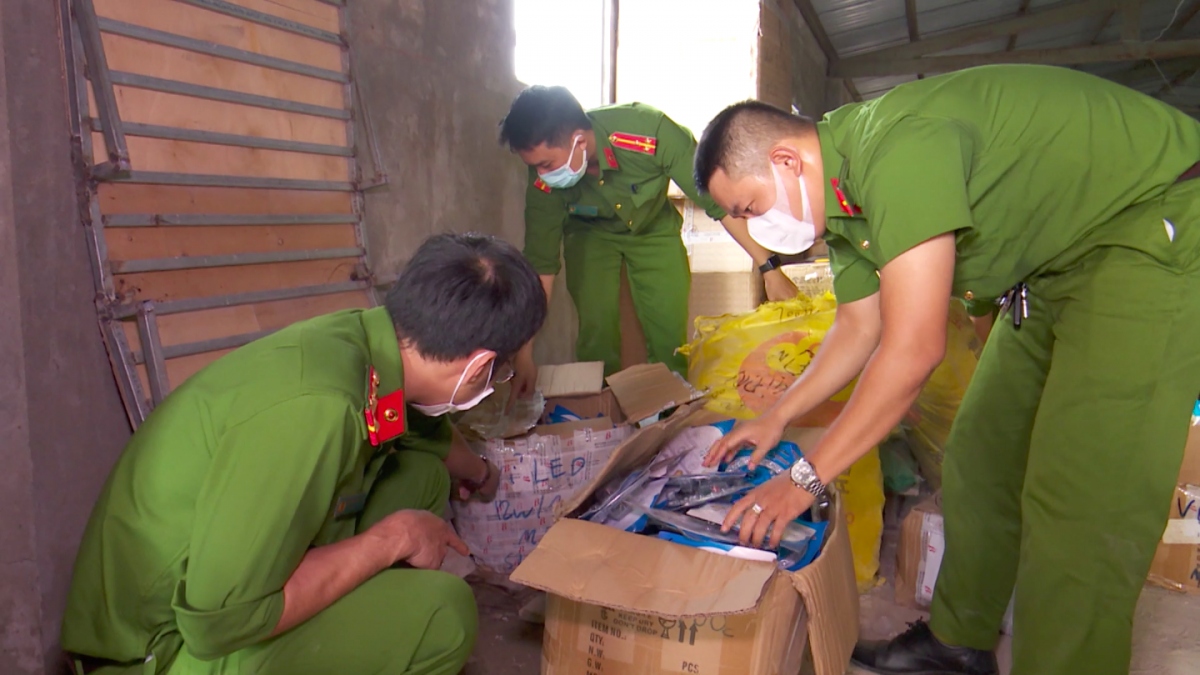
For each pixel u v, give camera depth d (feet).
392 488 4.93
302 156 6.26
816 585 3.84
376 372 3.69
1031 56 26.22
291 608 3.41
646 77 13.26
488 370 3.87
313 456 3.26
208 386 3.47
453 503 6.23
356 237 6.82
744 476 4.98
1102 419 3.92
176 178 5.13
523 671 5.13
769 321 7.14
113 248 4.74
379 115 7.33
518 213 10.18
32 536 4.32
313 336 3.60
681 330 9.05
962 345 7.23
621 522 4.61
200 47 5.33
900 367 3.60
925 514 6.10
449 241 3.78
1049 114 3.90
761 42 12.93
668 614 3.38
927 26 26.21
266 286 5.85
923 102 3.91
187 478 3.38
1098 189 3.91
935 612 5.30
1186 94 36.24
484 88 9.21
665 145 7.88
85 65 4.58
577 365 7.73
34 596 4.34
